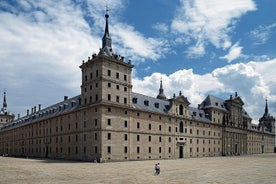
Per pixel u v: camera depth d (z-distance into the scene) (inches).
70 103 4156.0
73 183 1396.4
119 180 1512.1
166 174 1822.1
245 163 2960.1
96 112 3253.0
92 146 3233.3
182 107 4515.3
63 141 3902.6
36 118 5177.2
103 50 3454.7
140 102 3919.8
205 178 1615.4
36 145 4817.9
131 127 3523.6
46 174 1791.3
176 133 4303.6
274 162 3134.8
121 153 3334.2
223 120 5565.9
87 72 3501.5
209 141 5059.1
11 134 6141.7
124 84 3499.0
